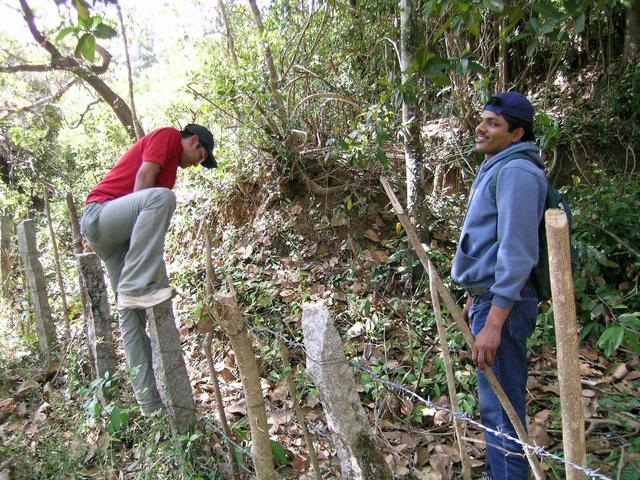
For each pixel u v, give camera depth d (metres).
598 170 4.30
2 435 2.82
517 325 1.85
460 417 1.63
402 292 3.62
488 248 1.86
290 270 3.97
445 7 2.42
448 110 4.58
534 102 5.38
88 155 8.05
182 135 3.00
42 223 6.74
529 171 1.75
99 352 2.85
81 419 2.65
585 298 3.20
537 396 2.78
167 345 2.36
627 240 3.55
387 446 2.49
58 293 4.80
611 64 5.45
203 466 2.29
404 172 4.39
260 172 4.56
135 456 2.50
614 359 3.06
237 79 4.35
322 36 4.86
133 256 2.47
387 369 2.97
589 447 2.39
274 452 2.28
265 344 3.28
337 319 3.45
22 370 3.54
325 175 4.31
